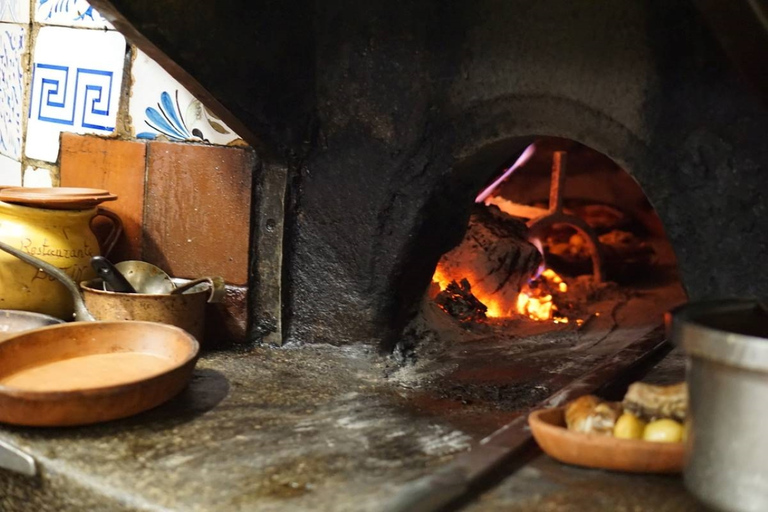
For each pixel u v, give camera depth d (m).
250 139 2.08
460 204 2.14
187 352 1.78
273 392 1.86
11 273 2.12
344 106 2.08
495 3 1.83
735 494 1.08
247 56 1.99
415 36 1.96
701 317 1.22
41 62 2.52
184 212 2.26
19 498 1.48
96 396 1.53
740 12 1.23
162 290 2.21
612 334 2.34
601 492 1.24
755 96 1.47
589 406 1.38
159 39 1.82
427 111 1.98
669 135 1.63
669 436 1.29
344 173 2.12
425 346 2.23
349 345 2.18
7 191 2.21
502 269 2.54
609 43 1.68
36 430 1.55
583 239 3.10
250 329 2.25
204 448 1.49
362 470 1.41
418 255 2.13
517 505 1.20
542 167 3.45
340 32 2.05
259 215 2.19
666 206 1.66
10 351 1.72
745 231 1.57
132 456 1.45
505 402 1.85
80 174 2.44
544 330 2.38
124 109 2.34
